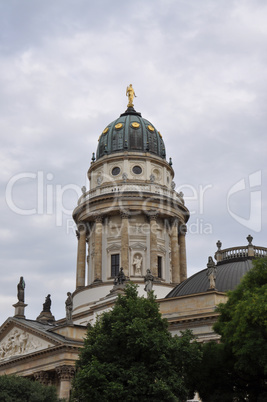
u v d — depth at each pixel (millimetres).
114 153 120688
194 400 74812
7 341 105000
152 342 56969
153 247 111312
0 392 74562
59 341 89750
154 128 126000
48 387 77938
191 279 90812
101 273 111375
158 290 106625
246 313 55062
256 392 61219
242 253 91000
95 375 55688
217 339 75188
